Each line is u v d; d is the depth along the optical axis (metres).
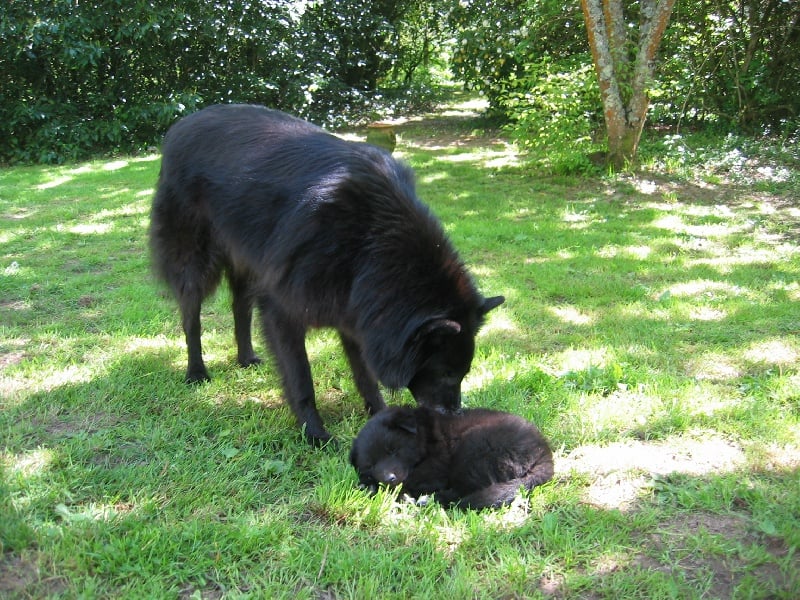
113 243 3.12
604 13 4.23
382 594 1.25
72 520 1.36
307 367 1.73
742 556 1.33
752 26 5.38
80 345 2.12
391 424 1.54
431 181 4.43
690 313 2.34
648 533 1.39
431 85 8.81
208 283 1.95
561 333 2.24
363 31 7.52
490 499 1.45
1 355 2.04
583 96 4.57
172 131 1.98
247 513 1.42
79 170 5.08
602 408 1.78
